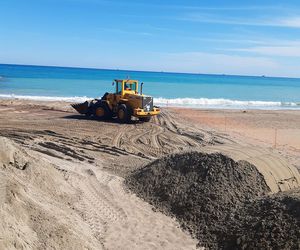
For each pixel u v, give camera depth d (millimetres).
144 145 17703
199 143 18641
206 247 8320
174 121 24797
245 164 10414
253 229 8109
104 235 8555
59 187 9836
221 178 10031
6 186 7480
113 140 18234
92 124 21844
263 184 9961
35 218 7211
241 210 9016
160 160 11898
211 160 10664
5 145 9734
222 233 8516
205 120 26781
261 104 43125
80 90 47281
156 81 85625
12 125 20391
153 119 24750
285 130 24609
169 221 9422
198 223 9148
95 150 16031
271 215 8211
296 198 8398
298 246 7273
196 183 10219
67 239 7172
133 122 23109
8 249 5859
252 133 22875
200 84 79875
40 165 9977
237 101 43906
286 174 10734
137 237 8602
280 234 7664
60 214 8156
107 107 23375
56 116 24234
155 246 8273
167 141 18719
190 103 39812
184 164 11055
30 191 8289
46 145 15969
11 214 6711
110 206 9984
